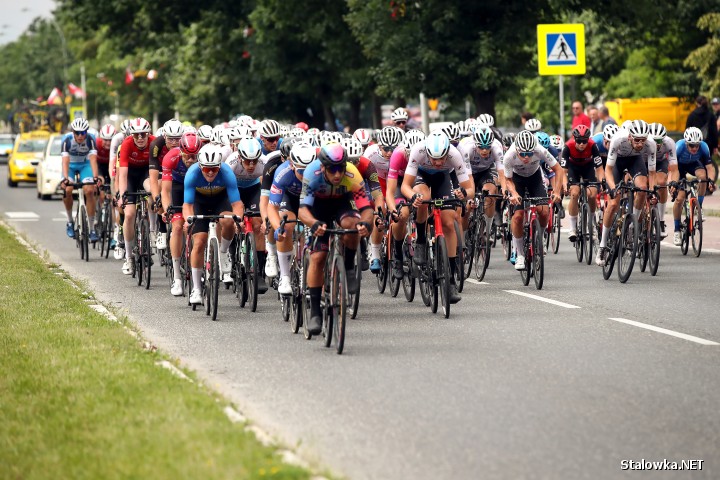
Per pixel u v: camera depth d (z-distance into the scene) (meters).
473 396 26.25
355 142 36.44
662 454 21.11
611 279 48.91
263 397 26.66
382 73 99.19
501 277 50.53
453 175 50.62
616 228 48.44
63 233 76.88
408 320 38.41
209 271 39.75
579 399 25.72
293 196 35.78
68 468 19.94
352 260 33.69
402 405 25.50
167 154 43.25
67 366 28.94
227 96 165.50
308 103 153.38
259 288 41.28
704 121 91.62
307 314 34.81
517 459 20.97
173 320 39.28
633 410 24.59
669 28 127.38
